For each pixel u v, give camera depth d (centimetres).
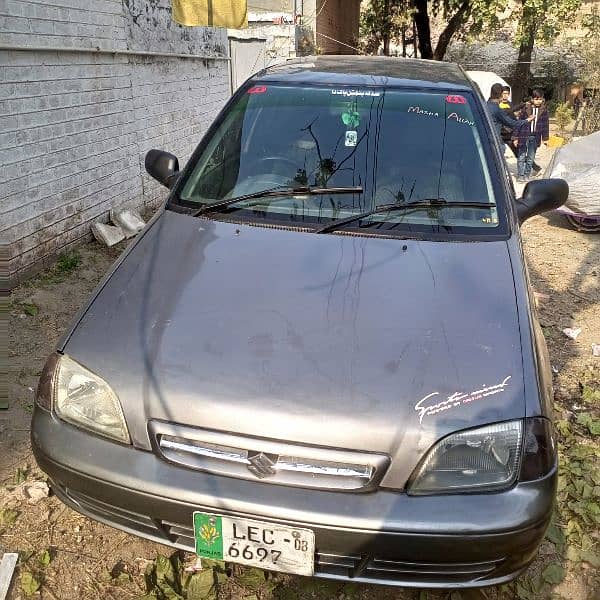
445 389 192
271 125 313
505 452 188
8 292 432
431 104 318
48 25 453
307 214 276
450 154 297
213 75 795
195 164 308
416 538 180
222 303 221
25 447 294
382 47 1869
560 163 671
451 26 1600
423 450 184
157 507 190
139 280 236
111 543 246
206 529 189
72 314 422
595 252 615
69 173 495
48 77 459
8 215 429
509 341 210
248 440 185
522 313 224
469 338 209
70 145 493
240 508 184
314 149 301
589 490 282
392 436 183
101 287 237
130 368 201
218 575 234
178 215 281
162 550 245
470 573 193
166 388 194
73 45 484
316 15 1252
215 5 693
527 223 708
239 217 275
